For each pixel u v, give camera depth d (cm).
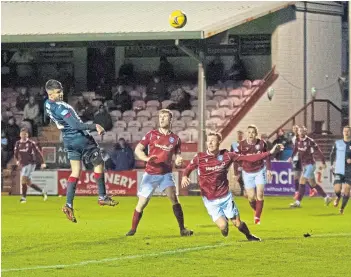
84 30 3819
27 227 2320
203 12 3928
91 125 1900
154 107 4228
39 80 4484
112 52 4450
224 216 1884
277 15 4088
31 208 3031
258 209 2362
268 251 1780
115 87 4384
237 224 1905
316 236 2045
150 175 2027
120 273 1522
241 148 2364
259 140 2359
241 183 2894
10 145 4041
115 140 4119
